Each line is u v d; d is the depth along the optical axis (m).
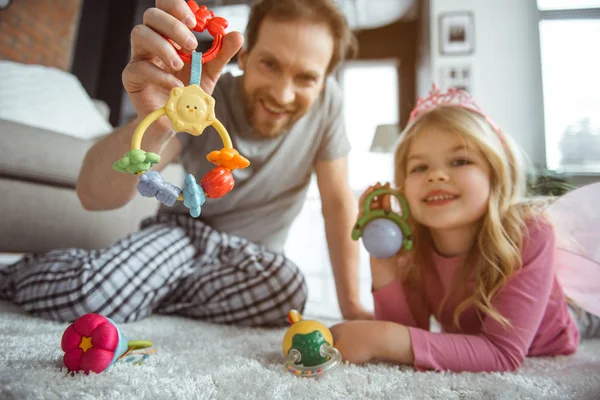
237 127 0.89
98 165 0.67
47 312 0.70
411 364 0.54
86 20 3.39
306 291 0.81
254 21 0.83
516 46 3.09
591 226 0.62
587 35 3.07
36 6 2.97
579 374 0.52
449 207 0.65
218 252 0.88
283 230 1.00
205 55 0.49
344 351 0.53
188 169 0.93
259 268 0.77
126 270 0.74
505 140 0.73
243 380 0.42
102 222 1.37
